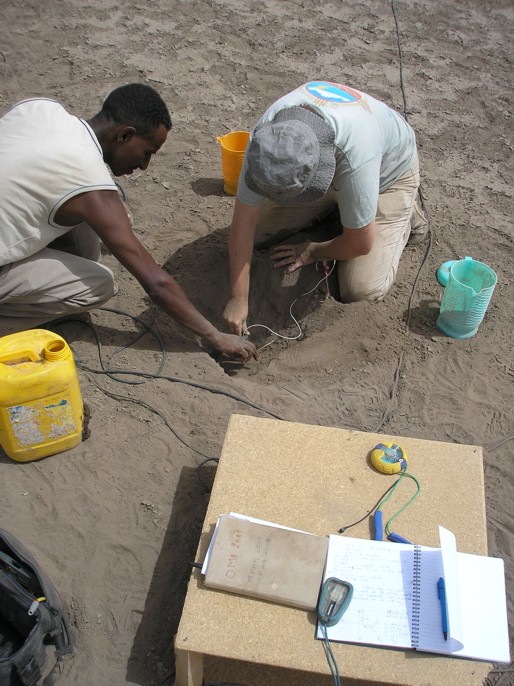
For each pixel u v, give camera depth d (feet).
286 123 8.48
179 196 14.19
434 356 11.16
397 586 6.66
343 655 6.25
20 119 8.84
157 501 8.54
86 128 8.89
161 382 10.10
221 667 7.08
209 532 7.13
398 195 11.84
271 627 6.41
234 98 17.43
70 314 10.71
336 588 6.60
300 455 7.91
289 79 18.21
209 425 9.58
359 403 10.39
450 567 6.50
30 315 10.00
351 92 9.91
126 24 20.10
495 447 9.77
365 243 10.18
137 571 7.86
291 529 7.07
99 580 7.73
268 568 6.66
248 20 20.71
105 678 7.01
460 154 16.10
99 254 11.45
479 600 6.61
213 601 6.56
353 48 19.79
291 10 21.42
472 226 13.98
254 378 11.00
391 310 11.93
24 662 6.41
